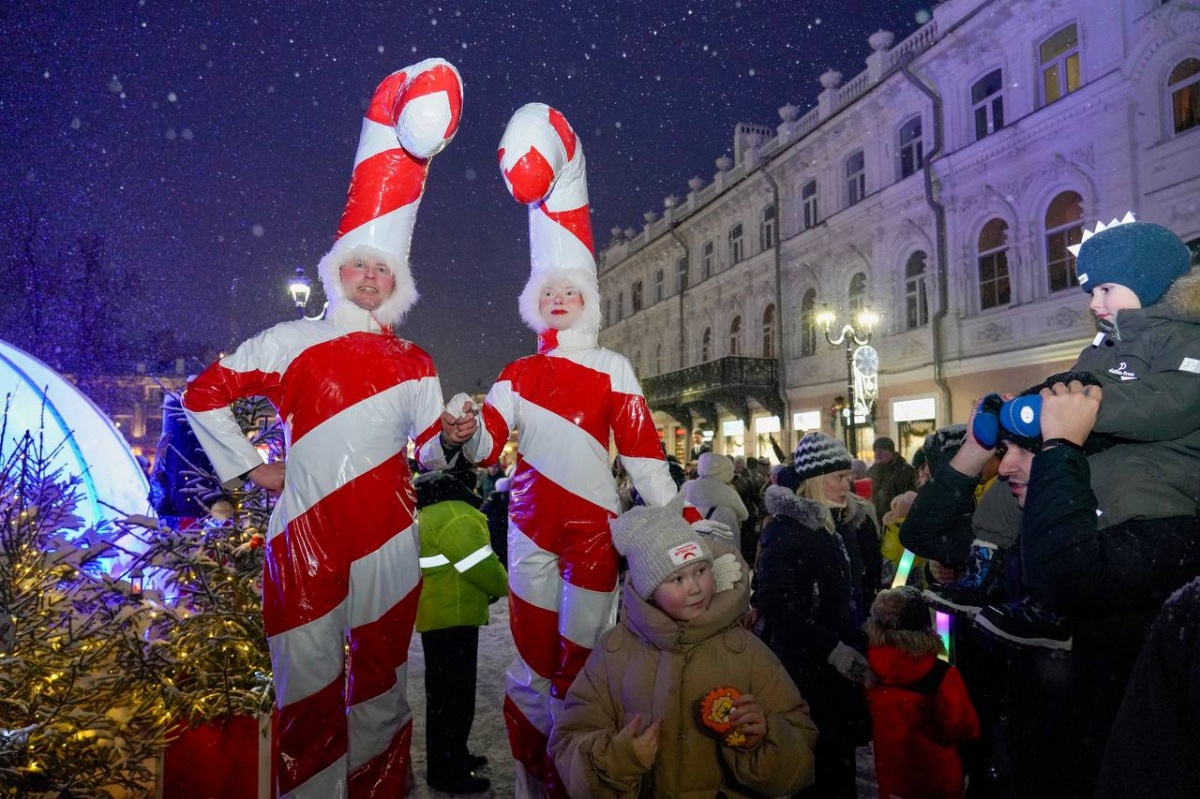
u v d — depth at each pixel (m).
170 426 4.16
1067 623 1.80
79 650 2.84
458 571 3.80
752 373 21.78
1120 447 1.76
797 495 3.38
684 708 2.07
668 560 2.03
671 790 2.04
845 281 19.31
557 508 3.08
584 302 3.34
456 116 2.96
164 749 2.92
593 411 3.16
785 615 3.06
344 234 3.05
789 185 21.83
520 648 3.11
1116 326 1.75
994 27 14.91
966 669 3.38
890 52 17.78
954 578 3.67
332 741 2.62
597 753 1.91
